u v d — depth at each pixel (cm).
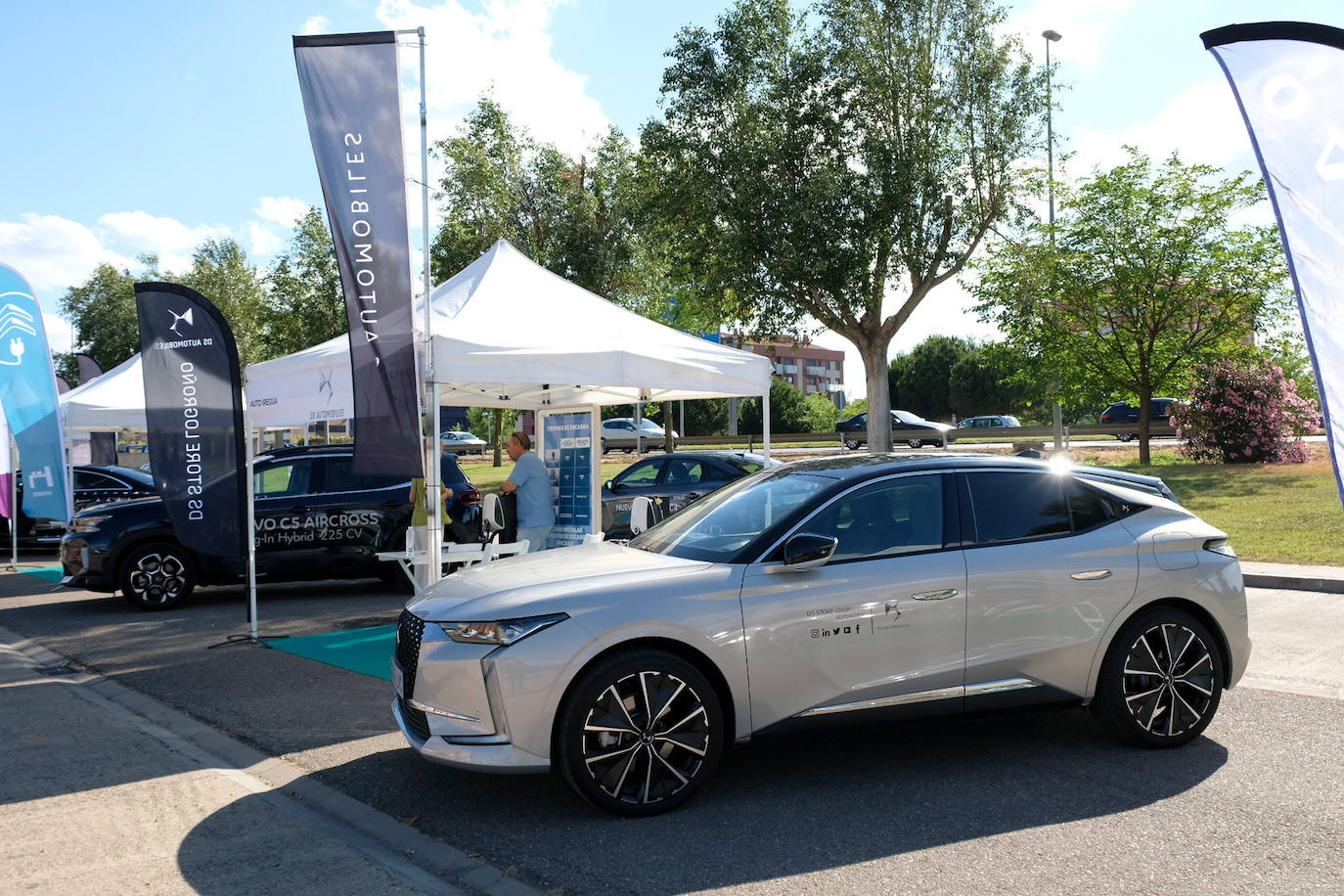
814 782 461
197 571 1055
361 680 691
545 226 2742
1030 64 2177
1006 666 471
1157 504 525
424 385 738
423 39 710
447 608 432
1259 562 1099
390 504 1112
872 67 2106
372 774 486
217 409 820
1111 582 488
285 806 439
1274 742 507
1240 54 397
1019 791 442
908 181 2058
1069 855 372
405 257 691
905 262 2197
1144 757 488
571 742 409
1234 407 2128
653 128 2144
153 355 809
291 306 3562
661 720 423
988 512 488
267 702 635
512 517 915
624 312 929
